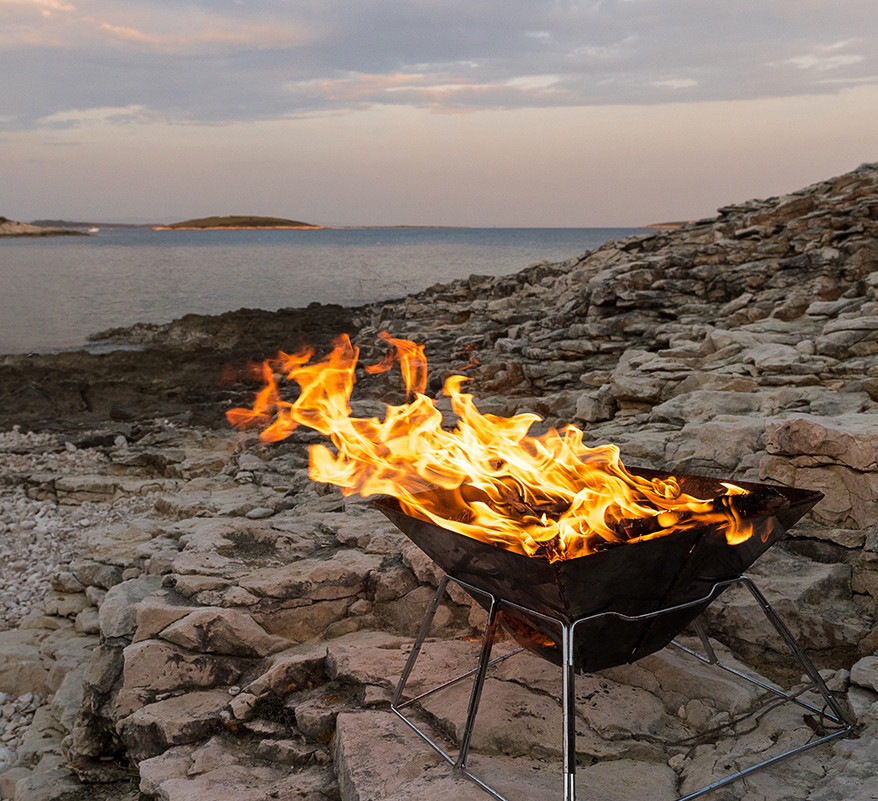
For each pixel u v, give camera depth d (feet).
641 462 15.38
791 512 7.70
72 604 16.71
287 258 260.62
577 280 46.57
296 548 13.61
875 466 10.91
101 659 11.79
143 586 13.48
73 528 23.98
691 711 8.98
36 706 14.20
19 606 18.33
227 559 13.01
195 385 48.73
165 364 57.00
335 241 554.87
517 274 56.59
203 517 18.74
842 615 10.04
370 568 12.34
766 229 37.91
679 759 8.27
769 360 21.38
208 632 11.09
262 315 79.41
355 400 34.30
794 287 32.09
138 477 29.50
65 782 11.11
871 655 9.55
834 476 11.62
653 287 34.78
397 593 12.04
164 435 35.40
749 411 17.99
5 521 25.30
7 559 21.63
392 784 8.07
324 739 9.73
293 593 11.77
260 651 11.21
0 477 29.68
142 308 117.91
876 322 21.66
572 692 6.93
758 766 7.72
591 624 7.45
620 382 23.09
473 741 8.64
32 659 15.15
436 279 126.93
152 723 10.37
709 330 27.63
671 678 9.50
